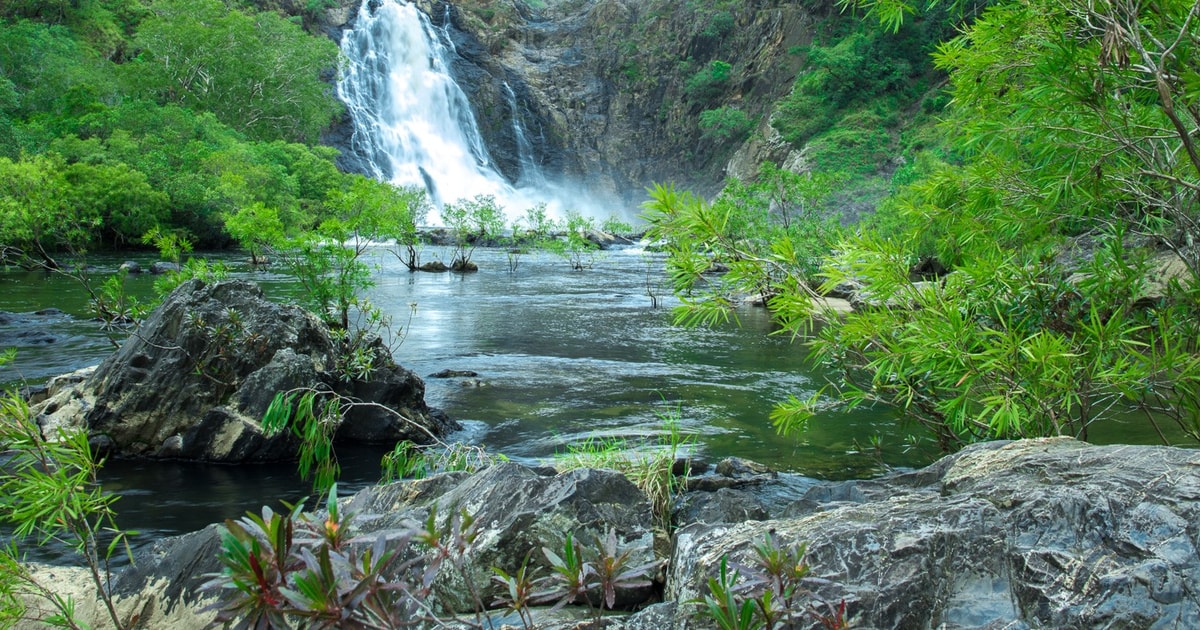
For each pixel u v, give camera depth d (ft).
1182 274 20.35
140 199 116.37
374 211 42.68
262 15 194.08
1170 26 15.26
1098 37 15.31
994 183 18.07
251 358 26.27
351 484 22.98
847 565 9.44
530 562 12.07
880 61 189.57
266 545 6.56
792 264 18.72
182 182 123.54
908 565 9.29
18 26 173.99
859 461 24.66
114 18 209.46
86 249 112.06
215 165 134.41
